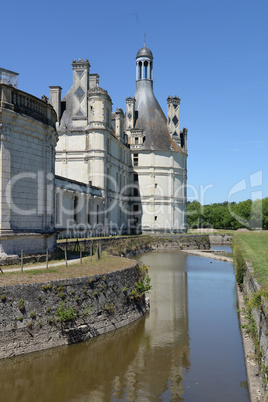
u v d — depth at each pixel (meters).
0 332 14.10
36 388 13.32
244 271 25.86
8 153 19.86
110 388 13.48
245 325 18.33
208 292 28.98
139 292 21.47
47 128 22.83
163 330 19.58
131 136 71.44
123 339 18.00
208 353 16.78
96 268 19.97
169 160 71.62
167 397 12.95
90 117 54.97
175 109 74.81
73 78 57.38
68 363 15.13
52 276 16.89
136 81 77.38
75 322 16.45
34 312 15.11
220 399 12.84
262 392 11.91
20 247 20.80
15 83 21.92
